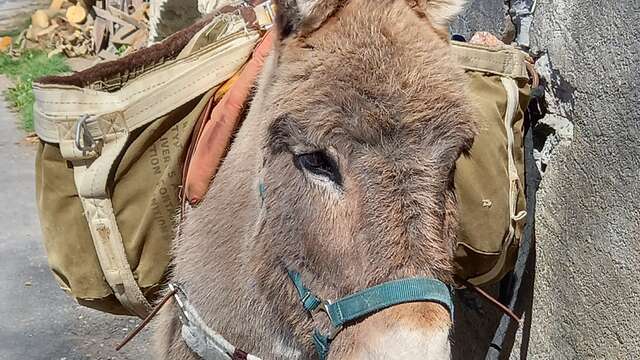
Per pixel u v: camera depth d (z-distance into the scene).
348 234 0.95
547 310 1.57
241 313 1.17
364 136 0.93
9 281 2.69
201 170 1.21
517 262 1.47
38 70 5.32
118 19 5.62
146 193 1.25
